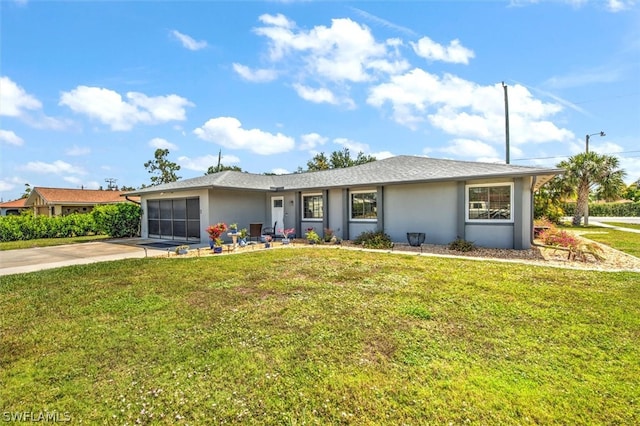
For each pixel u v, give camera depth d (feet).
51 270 27.71
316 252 35.65
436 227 40.24
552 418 8.25
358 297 18.44
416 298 18.04
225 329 14.16
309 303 17.49
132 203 62.03
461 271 24.64
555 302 17.01
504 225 35.94
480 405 8.78
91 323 15.14
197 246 44.39
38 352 12.28
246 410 8.80
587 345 12.19
